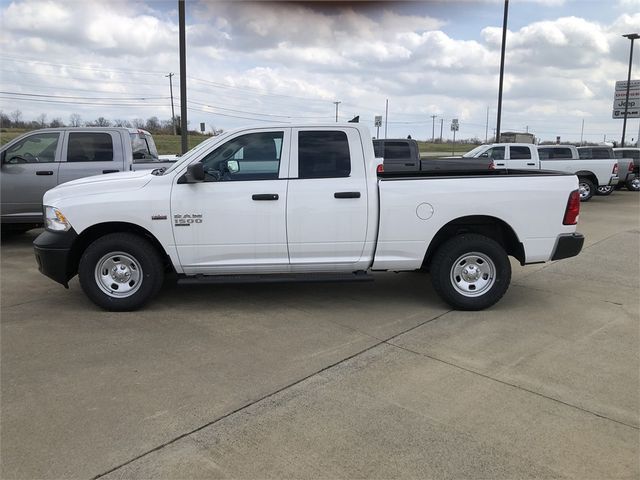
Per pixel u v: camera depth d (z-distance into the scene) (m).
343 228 5.43
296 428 3.27
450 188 5.45
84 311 5.58
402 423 3.33
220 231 5.39
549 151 18.89
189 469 2.85
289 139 5.45
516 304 5.93
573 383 3.91
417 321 5.33
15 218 9.07
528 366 4.22
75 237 5.39
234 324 5.21
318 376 4.02
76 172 9.00
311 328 5.11
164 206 5.34
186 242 5.41
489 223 5.72
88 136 9.17
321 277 5.50
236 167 5.47
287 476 2.79
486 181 5.49
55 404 3.55
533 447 3.07
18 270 7.45
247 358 4.36
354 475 2.80
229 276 5.56
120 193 5.39
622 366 4.22
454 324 5.24
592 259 8.47
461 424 3.32
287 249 5.46
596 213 14.98
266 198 5.34
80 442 3.10
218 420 3.36
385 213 5.43
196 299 6.06
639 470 2.85
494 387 3.84
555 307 5.82
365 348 4.59
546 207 5.53
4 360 4.29
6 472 2.82
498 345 4.67
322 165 5.46
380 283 6.84
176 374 4.04
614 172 18.52
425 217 5.46
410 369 4.16
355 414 3.44
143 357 4.37
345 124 5.48
